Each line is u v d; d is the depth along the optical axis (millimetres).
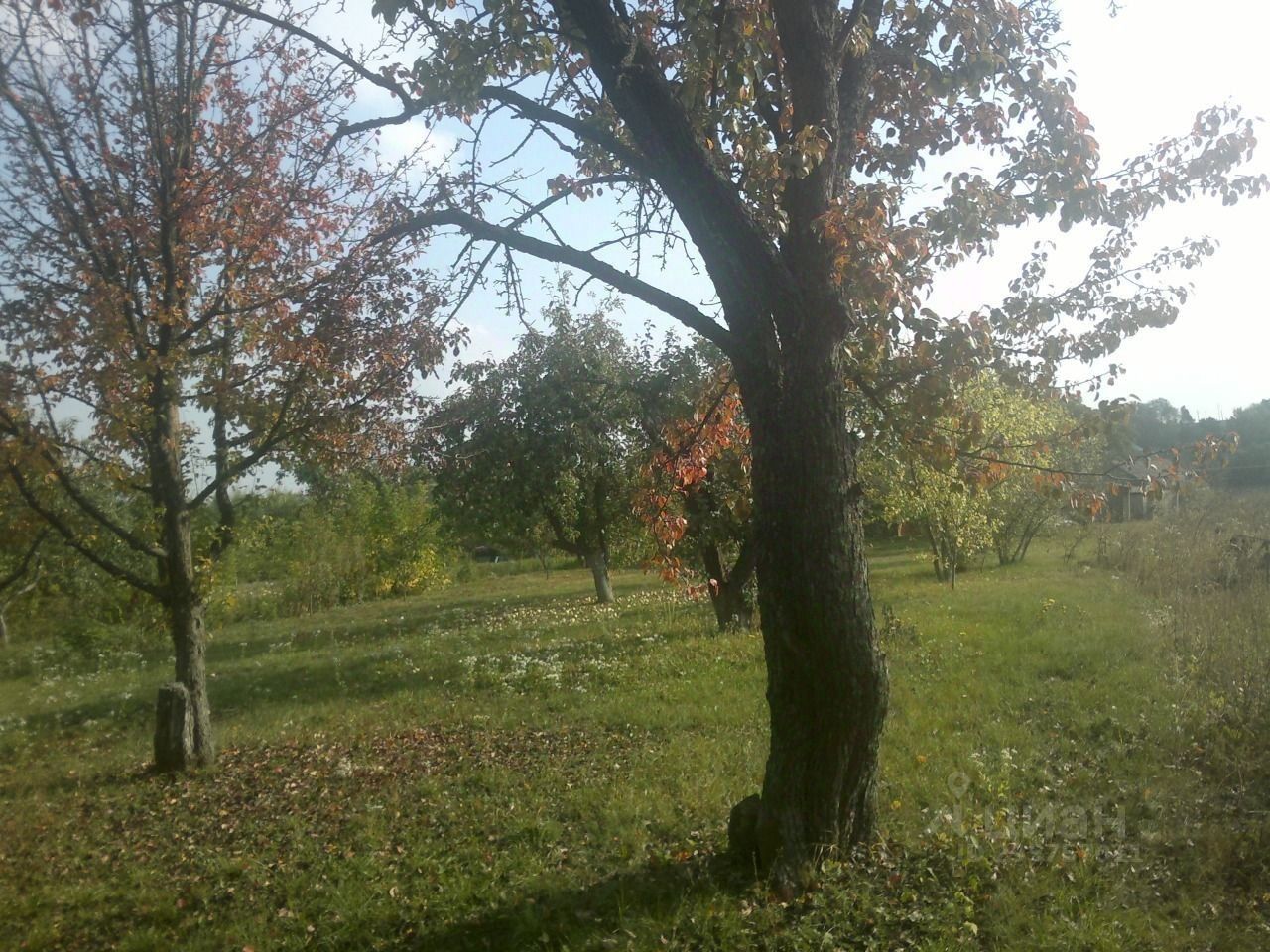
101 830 7879
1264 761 7168
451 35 6098
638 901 5375
